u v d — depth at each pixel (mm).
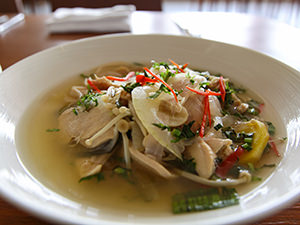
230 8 818
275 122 219
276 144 198
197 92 205
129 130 205
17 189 143
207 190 170
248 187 168
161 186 178
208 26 413
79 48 291
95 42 299
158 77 208
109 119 210
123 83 241
